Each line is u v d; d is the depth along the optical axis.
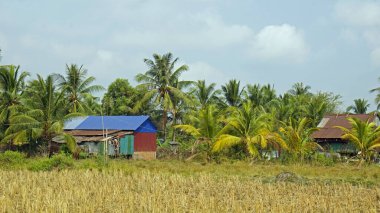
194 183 22.45
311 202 16.86
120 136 43.91
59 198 16.56
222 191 20.08
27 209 15.17
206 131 40.03
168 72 52.56
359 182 24.77
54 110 39.72
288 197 18.67
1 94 42.72
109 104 59.97
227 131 40.03
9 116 42.06
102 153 42.53
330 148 44.19
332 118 47.62
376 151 39.69
